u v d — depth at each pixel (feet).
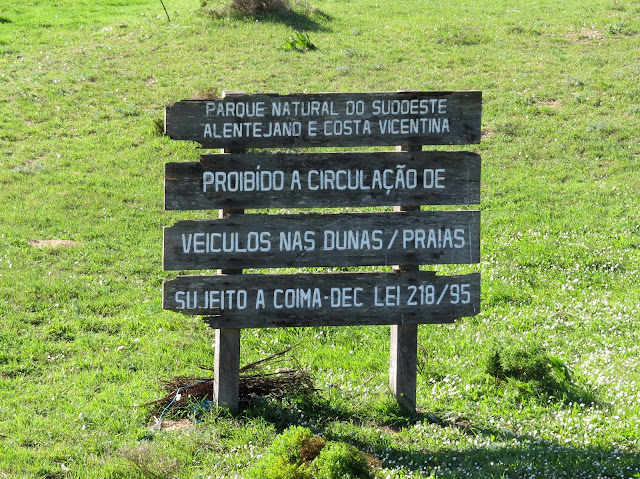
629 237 48.65
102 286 41.83
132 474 22.41
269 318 25.59
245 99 25.21
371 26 96.17
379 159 25.73
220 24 94.17
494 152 64.03
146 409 27.07
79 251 46.65
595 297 41.04
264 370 30.19
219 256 25.32
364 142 25.76
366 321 25.95
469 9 105.70
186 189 25.12
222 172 25.21
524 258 46.03
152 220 52.80
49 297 39.88
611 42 88.74
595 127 66.85
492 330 36.52
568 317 38.24
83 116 69.82
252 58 83.15
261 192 25.41
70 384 30.09
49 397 28.71
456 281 26.17
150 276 44.11
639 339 34.88
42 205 53.93
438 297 26.17
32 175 58.70
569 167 60.95
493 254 46.65
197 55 84.48
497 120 68.64
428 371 31.22
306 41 86.33
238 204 25.35
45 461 23.21
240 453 23.56
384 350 34.37
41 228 50.42
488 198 56.13
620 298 40.68
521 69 80.89
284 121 25.44
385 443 24.36
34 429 25.52
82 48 87.15
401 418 26.17
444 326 37.29
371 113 25.67
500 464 22.61
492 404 28.04
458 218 26.08
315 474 20.99
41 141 64.85
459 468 22.31
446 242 26.11
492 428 26.04
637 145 63.72
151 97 73.41
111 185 57.93
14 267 43.55
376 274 25.89
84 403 28.14
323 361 32.78
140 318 37.91
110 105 72.13
